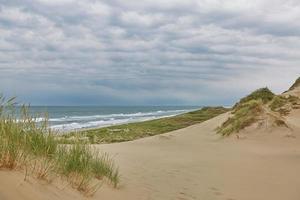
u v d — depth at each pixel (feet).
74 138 24.43
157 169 33.27
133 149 49.70
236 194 25.95
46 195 14.07
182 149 52.60
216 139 64.90
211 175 32.27
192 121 121.60
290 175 33.65
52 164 17.40
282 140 59.16
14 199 12.03
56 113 368.89
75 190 17.07
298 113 82.17
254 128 63.36
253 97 92.48
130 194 21.88
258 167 37.55
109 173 24.41
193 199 23.56
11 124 16.88
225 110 139.03
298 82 121.08
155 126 112.16
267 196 25.84
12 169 14.12
